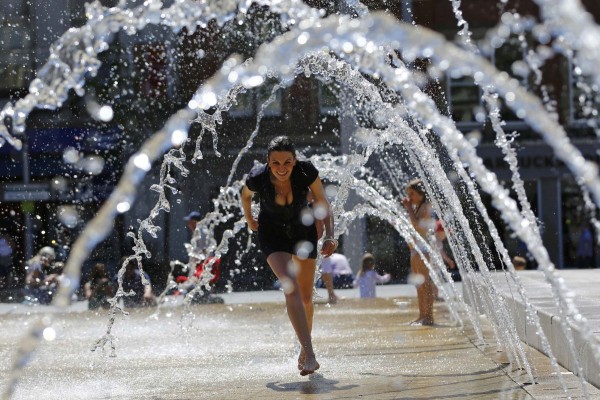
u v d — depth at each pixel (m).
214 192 42.88
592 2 45.03
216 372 12.94
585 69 5.06
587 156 52.59
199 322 21.88
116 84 42.28
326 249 12.46
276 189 12.26
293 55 7.08
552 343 12.44
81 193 46.00
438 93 21.33
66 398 11.04
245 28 35.78
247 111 42.06
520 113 6.31
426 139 16.70
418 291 19.30
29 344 6.94
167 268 43.00
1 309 29.84
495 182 8.25
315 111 41.53
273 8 10.79
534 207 58.94
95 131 44.75
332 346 15.50
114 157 45.22
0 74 39.94
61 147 45.53
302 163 12.43
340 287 33.44
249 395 10.81
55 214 46.03
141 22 11.07
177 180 42.91
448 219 19.98
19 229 46.00
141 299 30.41
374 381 11.54
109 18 11.13
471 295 17.72
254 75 7.20
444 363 12.91
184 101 41.66
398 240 39.53
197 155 17.77
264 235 12.45
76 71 11.31
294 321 11.80
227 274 41.50
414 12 30.27
